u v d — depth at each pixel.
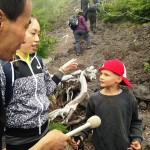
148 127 5.52
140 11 12.77
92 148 4.63
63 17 17.62
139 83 7.54
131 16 13.20
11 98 2.20
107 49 11.10
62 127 4.69
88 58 10.64
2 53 1.15
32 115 2.32
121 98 2.89
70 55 11.20
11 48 1.15
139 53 9.97
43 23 7.78
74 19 11.30
